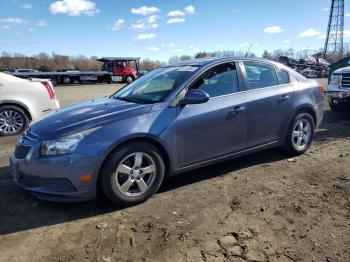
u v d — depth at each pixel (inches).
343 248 132.3
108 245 139.2
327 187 185.6
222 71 200.1
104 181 161.6
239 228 147.7
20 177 169.6
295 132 231.3
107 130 161.9
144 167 171.8
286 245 135.1
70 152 156.8
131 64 1464.1
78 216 163.0
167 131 174.4
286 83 227.1
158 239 141.8
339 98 354.0
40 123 176.1
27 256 134.0
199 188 189.3
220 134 193.5
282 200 171.9
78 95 770.2
